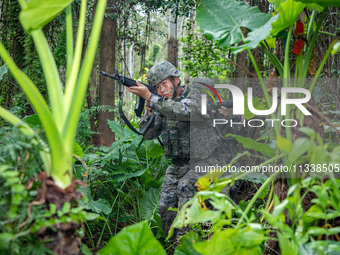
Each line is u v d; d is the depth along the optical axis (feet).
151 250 4.44
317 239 5.02
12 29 18.93
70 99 4.71
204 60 22.36
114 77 9.93
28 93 4.02
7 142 5.38
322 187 4.34
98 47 20.22
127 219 10.90
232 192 9.73
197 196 5.02
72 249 4.30
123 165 11.78
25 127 4.53
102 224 10.63
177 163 10.23
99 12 4.58
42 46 4.65
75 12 18.94
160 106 9.48
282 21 5.66
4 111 4.59
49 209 4.32
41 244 4.17
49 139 4.29
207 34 6.48
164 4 21.03
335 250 4.43
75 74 4.81
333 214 4.26
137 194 11.55
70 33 5.10
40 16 4.03
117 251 4.45
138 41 24.12
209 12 6.91
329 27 10.35
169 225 10.03
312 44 5.96
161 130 10.69
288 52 5.98
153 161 13.97
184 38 23.95
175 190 10.18
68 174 4.44
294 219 4.78
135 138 13.07
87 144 19.80
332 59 9.68
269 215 4.38
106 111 19.60
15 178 4.00
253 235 4.15
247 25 6.52
